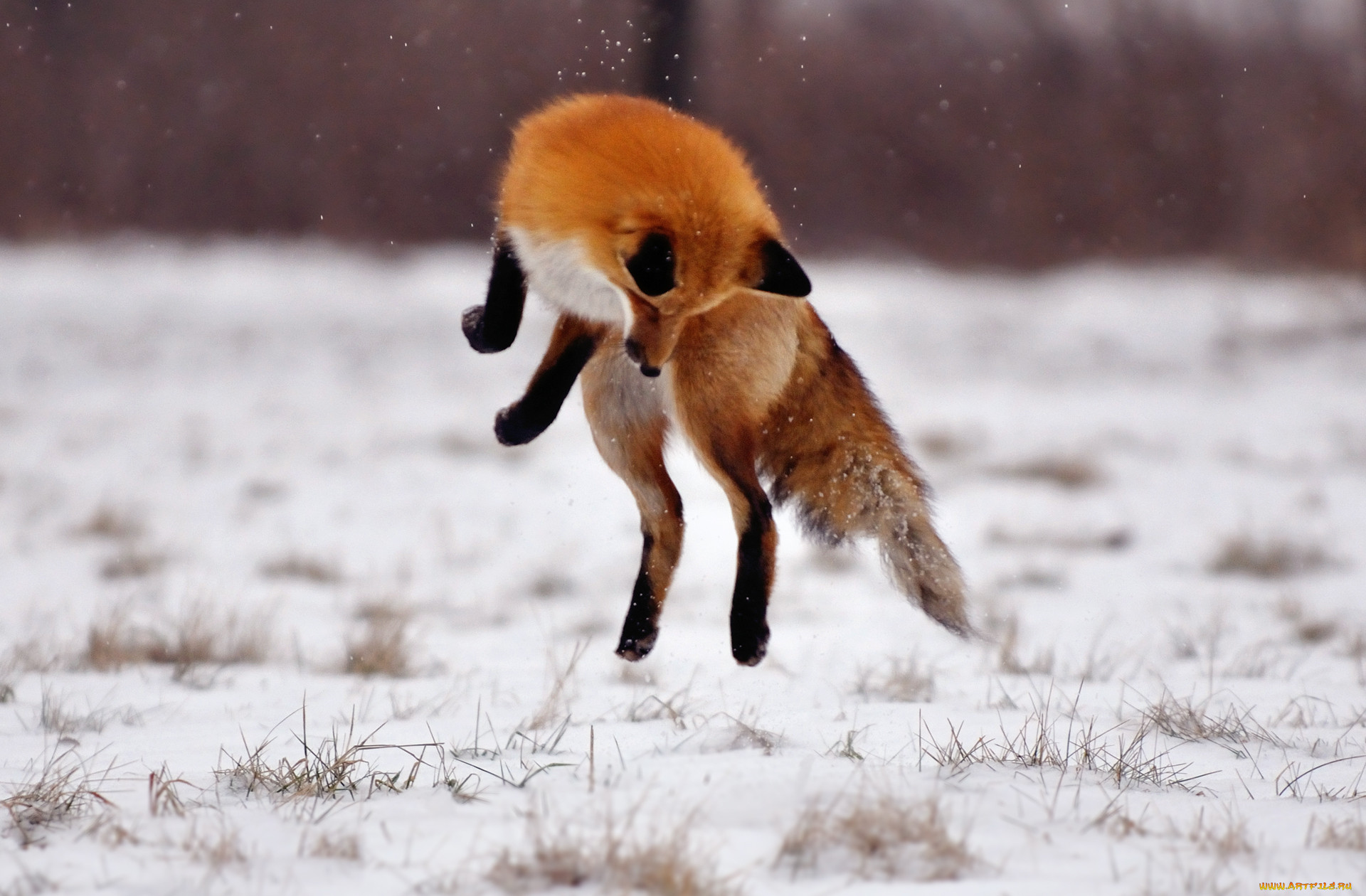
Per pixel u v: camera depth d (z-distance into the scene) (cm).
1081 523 2203
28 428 3103
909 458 1087
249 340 4300
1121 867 624
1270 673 1238
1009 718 998
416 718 1020
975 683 1198
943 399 3697
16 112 5872
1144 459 2856
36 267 5091
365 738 907
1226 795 779
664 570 1059
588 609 1652
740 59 6347
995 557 1967
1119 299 5362
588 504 2405
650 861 591
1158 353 4381
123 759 866
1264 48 6662
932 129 6397
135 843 664
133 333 4294
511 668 1294
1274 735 956
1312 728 987
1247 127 6369
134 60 6078
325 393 3700
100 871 624
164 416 3309
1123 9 6800
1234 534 2077
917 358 4275
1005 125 6456
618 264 898
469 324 1019
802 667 1297
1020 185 6341
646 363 887
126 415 3316
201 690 1156
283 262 5484
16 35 5988
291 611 1606
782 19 6606
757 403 1008
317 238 5894
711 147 947
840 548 1089
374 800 746
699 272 902
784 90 6362
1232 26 6794
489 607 1652
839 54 6550
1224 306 5116
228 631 1369
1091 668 1243
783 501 1083
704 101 6038
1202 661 1305
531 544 2089
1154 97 6500
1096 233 6275
